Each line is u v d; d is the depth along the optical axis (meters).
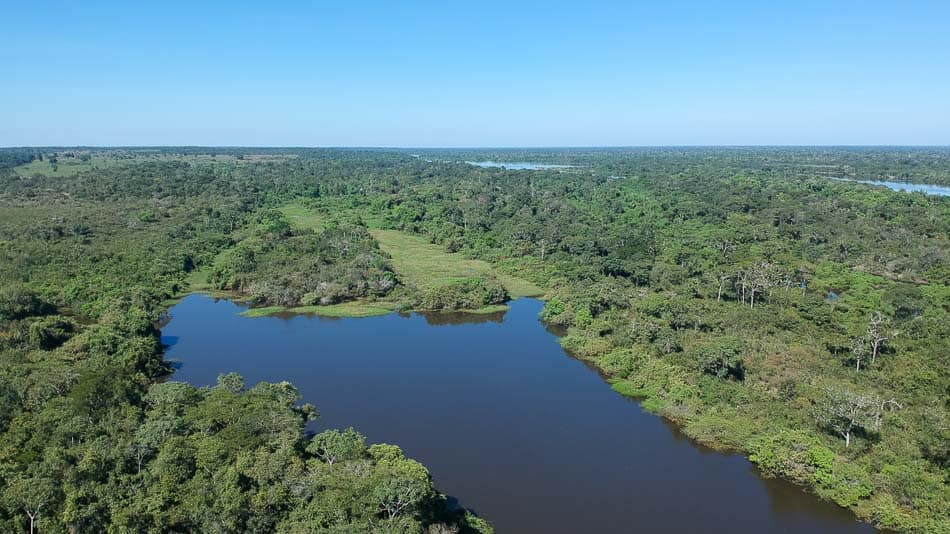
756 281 121.56
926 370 82.88
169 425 60.16
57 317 100.31
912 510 59.72
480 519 58.50
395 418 81.62
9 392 65.88
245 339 113.00
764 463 68.88
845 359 92.12
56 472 52.25
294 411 70.75
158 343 105.69
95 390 66.06
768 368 88.12
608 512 61.84
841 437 71.19
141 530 47.91
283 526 49.75
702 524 60.12
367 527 47.88
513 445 75.00
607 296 121.19
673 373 89.75
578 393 90.62
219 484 52.50
